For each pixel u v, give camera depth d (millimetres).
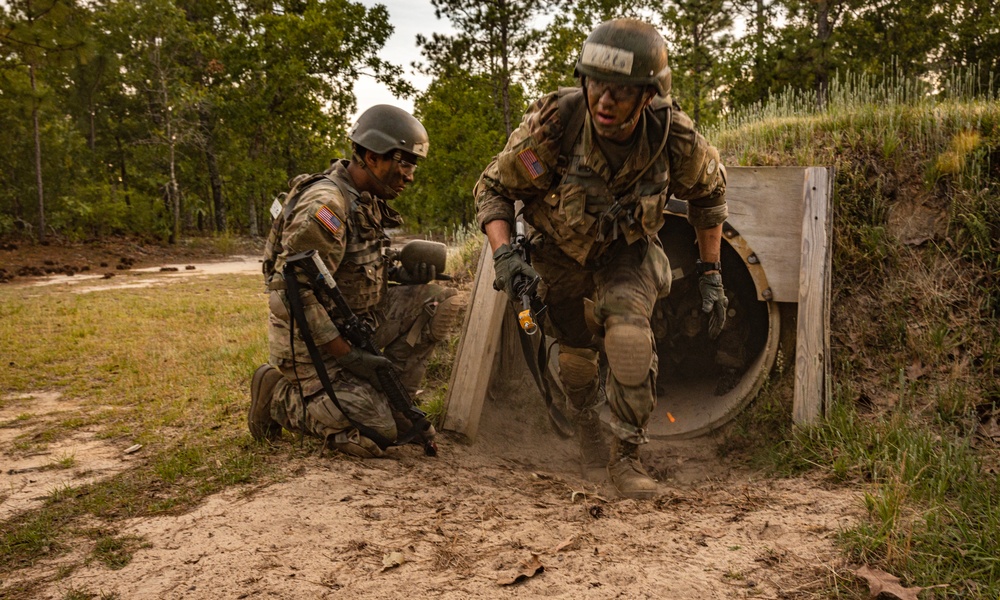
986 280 4684
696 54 22984
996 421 4031
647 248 3775
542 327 4266
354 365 3842
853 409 4203
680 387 5848
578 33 27469
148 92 35375
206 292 12953
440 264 4508
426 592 2500
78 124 34156
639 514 3273
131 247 26266
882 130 5559
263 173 35500
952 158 5043
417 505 3314
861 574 2471
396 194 4051
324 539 2930
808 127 6207
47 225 28141
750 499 3406
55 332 8688
